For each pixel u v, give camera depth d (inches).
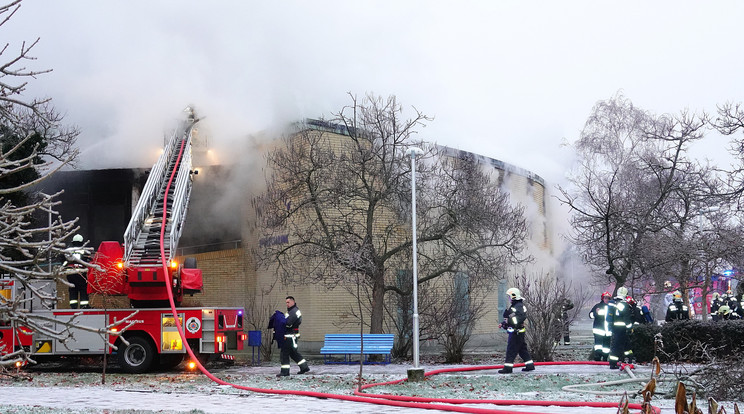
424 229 759.1
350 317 860.0
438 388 498.0
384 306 784.9
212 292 962.7
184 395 462.9
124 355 644.1
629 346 688.4
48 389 500.7
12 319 194.2
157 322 650.8
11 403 401.4
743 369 418.0
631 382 491.2
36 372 658.2
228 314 677.9
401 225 824.9
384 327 852.6
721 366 431.5
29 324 195.6
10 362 192.2
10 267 192.4
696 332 661.3
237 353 909.2
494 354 854.5
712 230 703.7
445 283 861.2
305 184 765.3
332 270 741.9
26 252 202.2
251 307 914.7
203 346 652.1
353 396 439.2
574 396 442.9
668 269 762.2
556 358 778.2
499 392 470.3
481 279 761.0
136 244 709.3
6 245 194.4
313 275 772.6
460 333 808.9
